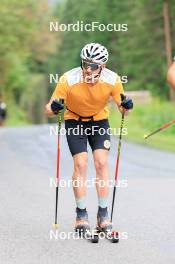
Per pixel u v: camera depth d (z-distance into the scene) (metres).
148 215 14.88
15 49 90.38
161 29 92.38
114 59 124.25
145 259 10.88
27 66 141.00
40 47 101.38
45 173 23.27
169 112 63.12
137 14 94.69
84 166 12.45
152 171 24.08
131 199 17.25
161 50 93.81
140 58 97.44
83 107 12.13
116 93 12.14
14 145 38.25
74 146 12.40
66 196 17.78
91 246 11.83
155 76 96.62
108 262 10.69
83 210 12.62
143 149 35.22
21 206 16.12
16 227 13.52
